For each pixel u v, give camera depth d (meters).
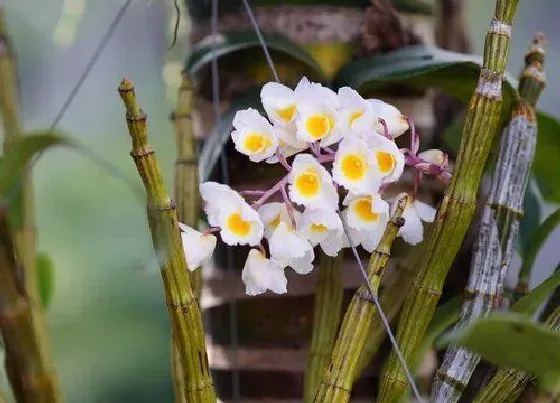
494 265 1.30
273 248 1.21
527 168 1.32
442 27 1.65
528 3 3.22
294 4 1.42
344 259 1.41
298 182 1.21
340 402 1.20
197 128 1.45
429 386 1.42
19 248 1.34
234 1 1.43
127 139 3.86
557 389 1.17
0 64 1.36
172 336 1.34
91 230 3.87
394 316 1.34
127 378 3.60
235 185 1.40
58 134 1.31
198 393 1.19
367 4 1.43
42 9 3.42
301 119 1.21
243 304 1.43
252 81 1.42
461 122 1.50
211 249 1.22
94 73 3.56
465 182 1.22
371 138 1.21
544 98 3.27
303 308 1.42
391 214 1.26
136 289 3.68
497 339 1.15
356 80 1.39
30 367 1.20
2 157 1.32
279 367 1.43
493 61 1.22
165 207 1.17
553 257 2.15
